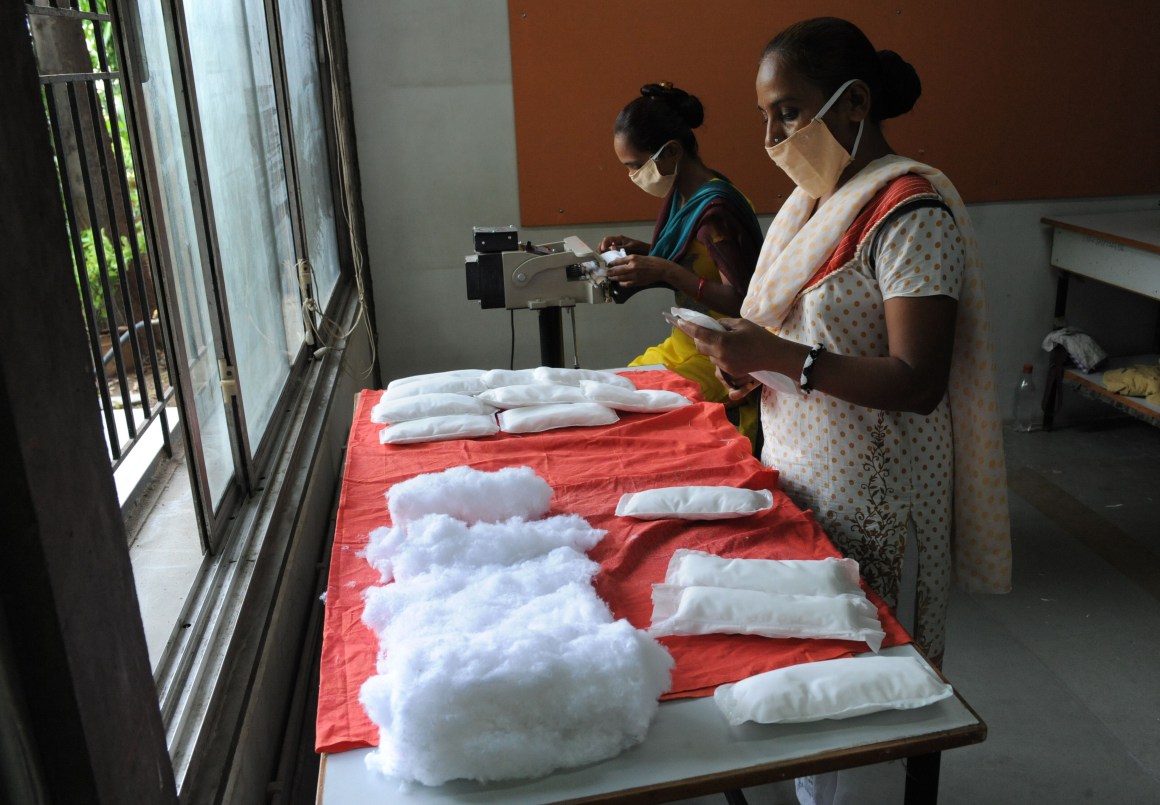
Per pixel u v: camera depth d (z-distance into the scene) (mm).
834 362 1330
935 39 3533
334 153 3480
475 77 3494
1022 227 3795
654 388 2148
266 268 2230
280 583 1626
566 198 3654
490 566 1292
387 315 3777
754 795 1940
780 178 3666
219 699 1288
